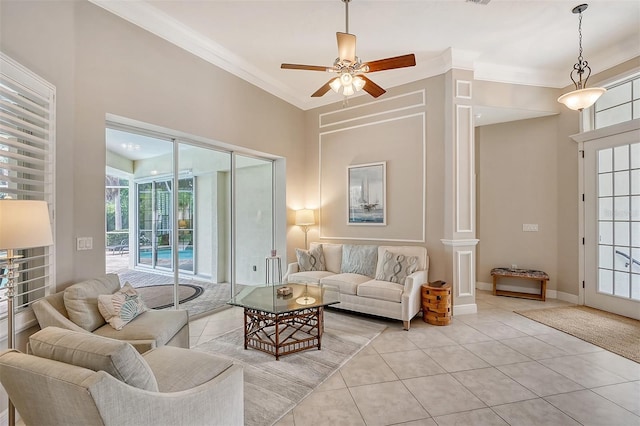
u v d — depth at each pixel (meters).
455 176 3.93
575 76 4.41
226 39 3.60
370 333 3.34
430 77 4.18
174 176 3.69
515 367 2.58
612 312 4.00
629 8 3.03
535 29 3.40
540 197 4.87
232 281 4.47
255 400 2.10
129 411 1.08
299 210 5.14
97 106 2.69
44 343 1.20
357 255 4.43
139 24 3.03
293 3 2.94
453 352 2.87
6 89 1.84
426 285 3.75
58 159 2.34
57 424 1.11
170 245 3.66
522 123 5.01
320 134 5.31
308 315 3.03
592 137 4.22
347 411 1.99
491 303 4.48
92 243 2.65
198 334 3.32
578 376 2.43
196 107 3.62
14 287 1.77
